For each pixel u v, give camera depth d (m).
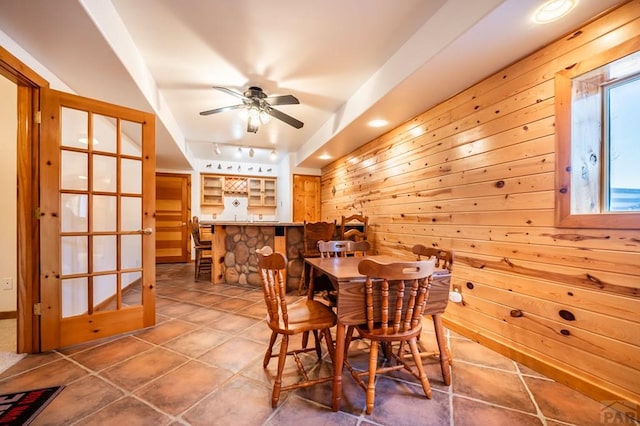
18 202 1.98
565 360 1.69
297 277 3.93
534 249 1.87
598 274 1.55
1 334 2.31
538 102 1.86
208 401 1.49
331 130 3.94
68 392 1.55
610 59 1.49
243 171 7.01
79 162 2.36
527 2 1.46
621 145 1.59
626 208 1.57
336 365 1.47
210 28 2.09
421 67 2.10
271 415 1.40
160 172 6.19
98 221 2.62
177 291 3.75
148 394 1.54
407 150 3.25
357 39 2.22
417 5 1.87
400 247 3.38
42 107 2.01
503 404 1.49
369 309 1.48
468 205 2.40
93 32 1.72
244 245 4.09
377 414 1.41
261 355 1.99
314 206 6.30
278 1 1.83
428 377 1.75
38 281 2.01
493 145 2.18
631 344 1.42
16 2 1.47
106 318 2.26
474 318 2.31
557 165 1.73
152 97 2.79
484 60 2.00
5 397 1.50
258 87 2.97
